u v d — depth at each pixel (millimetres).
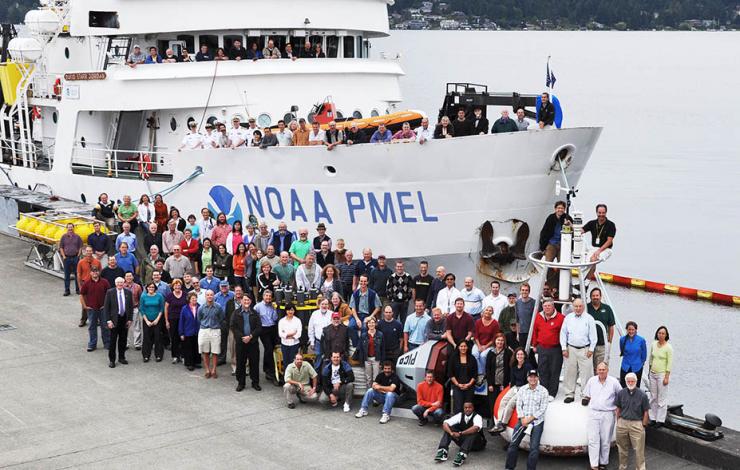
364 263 19781
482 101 21734
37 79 31062
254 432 16297
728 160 62969
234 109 24375
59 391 18125
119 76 25094
